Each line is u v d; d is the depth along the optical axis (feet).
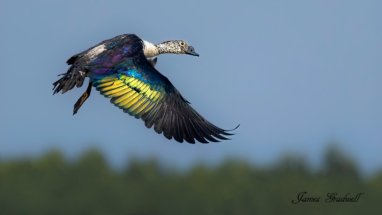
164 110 45.65
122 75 46.14
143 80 46.06
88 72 46.57
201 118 46.01
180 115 45.73
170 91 46.11
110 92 45.78
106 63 46.73
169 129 45.37
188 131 45.47
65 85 46.34
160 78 46.29
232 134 45.68
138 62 46.75
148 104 45.68
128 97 45.73
